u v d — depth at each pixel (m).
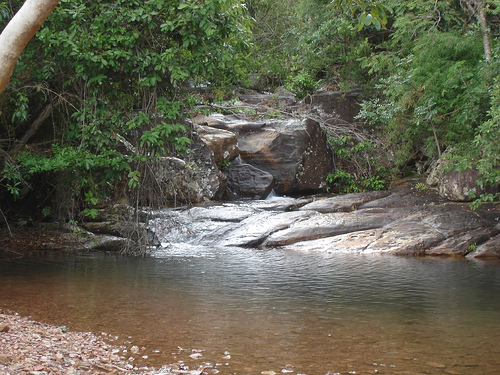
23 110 10.87
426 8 17.75
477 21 18.00
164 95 11.58
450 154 16.42
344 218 15.20
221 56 10.95
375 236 14.06
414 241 13.46
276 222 15.21
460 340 5.90
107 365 4.75
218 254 12.90
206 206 16.91
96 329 6.21
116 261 11.67
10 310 7.03
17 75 11.57
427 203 16.80
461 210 15.16
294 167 21.09
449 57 17.25
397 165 21.98
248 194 20.09
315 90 26.44
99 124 11.45
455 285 9.18
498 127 11.88
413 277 9.95
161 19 10.97
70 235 13.50
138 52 10.80
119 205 14.03
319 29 25.52
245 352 5.41
